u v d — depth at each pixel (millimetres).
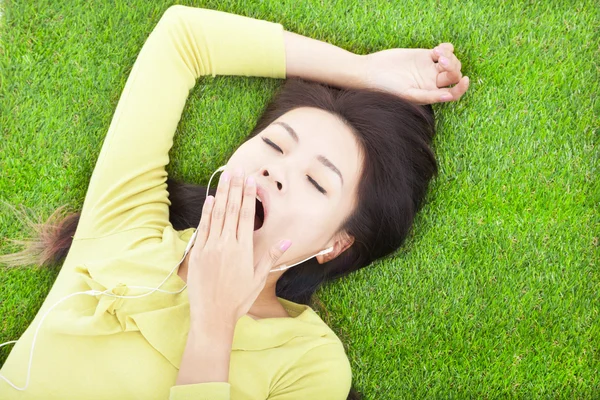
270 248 1367
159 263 1431
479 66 1878
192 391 1264
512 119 1874
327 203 1438
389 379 1859
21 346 1378
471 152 1871
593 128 1863
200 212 1738
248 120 1893
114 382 1318
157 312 1345
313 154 1438
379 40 1884
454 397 1854
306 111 1525
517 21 1872
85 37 1852
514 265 1863
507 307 1866
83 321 1320
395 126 1578
